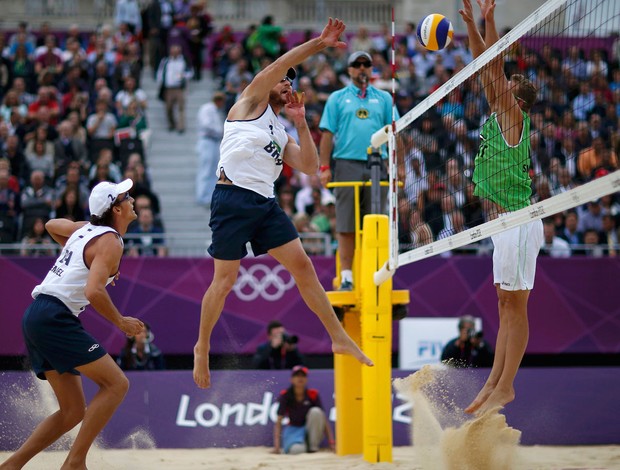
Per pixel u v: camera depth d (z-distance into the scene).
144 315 16.94
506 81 8.61
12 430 13.03
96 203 8.52
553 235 18.48
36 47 27.33
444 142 19.25
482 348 15.09
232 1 34.81
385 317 10.58
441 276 17.38
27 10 34.00
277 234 8.35
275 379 14.76
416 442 9.60
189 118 25.72
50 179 19.81
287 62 8.05
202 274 17.11
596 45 20.97
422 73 26.30
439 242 8.87
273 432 14.48
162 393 14.50
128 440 14.18
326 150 12.06
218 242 8.27
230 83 23.59
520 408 14.73
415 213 15.83
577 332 17.44
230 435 14.40
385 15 35.28
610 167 14.83
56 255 17.80
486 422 8.38
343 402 12.29
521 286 8.53
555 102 19.25
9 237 18.67
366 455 10.59
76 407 8.50
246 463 11.82
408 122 9.72
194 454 13.39
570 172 17.03
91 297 8.01
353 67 11.93
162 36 26.89
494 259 8.73
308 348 17.12
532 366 18.50
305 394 14.02
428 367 9.70
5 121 23.00
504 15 31.45
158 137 24.84
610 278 17.52
